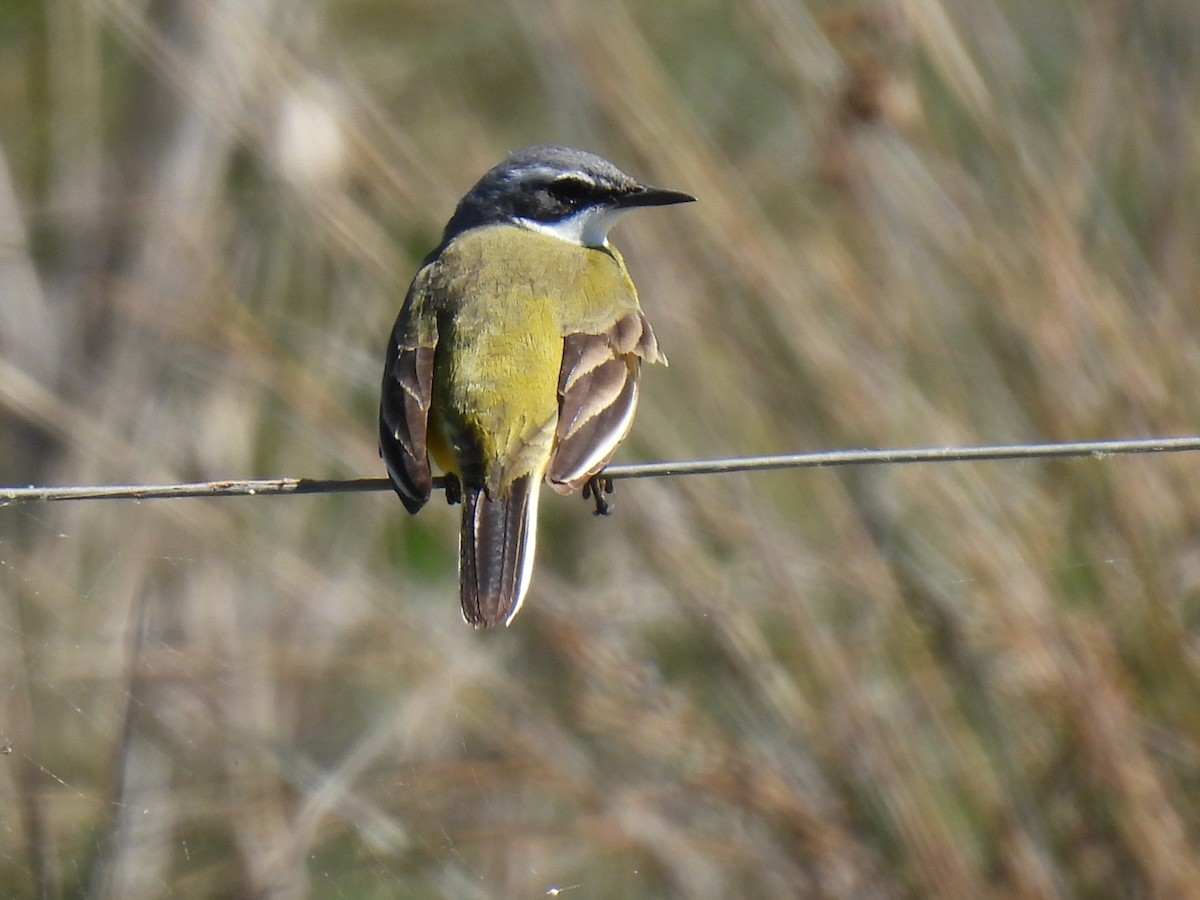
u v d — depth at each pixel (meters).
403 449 9.77
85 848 13.95
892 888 13.43
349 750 14.68
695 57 17.81
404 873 14.05
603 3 14.73
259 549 15.31
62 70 17.91
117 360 16.80
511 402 10.09
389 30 18.42
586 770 14.10
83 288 17.23
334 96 15.83
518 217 12.16
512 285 10.73
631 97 14.36
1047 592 13.55
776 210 15.66
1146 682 13.59
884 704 13.80
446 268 10.98
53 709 14.47
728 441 14.16
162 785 14.24
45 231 17.64
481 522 9.76
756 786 13.68
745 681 13.95
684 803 13.98
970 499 13.80
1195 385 14.01
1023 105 14.95
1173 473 13.70
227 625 15.01
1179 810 13.44
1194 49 15.26
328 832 14.09
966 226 14.09
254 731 14.49
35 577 14.95
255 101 15.19
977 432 13.90
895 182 14.28
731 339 14.23
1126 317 14.05
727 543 14.57
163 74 16.05
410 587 15.77
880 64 14.27
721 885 13.92
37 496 9.28
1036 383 13.84
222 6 15.60
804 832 13.59
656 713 13.98
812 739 13.75
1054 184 14.41
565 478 9.84
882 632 13.84
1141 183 15.20
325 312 16.72
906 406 13.91
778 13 14.68
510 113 18.02
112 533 15.52
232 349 15.45
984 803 13.53
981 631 13.62
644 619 14.38
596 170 12.21
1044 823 13.49
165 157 17.83
